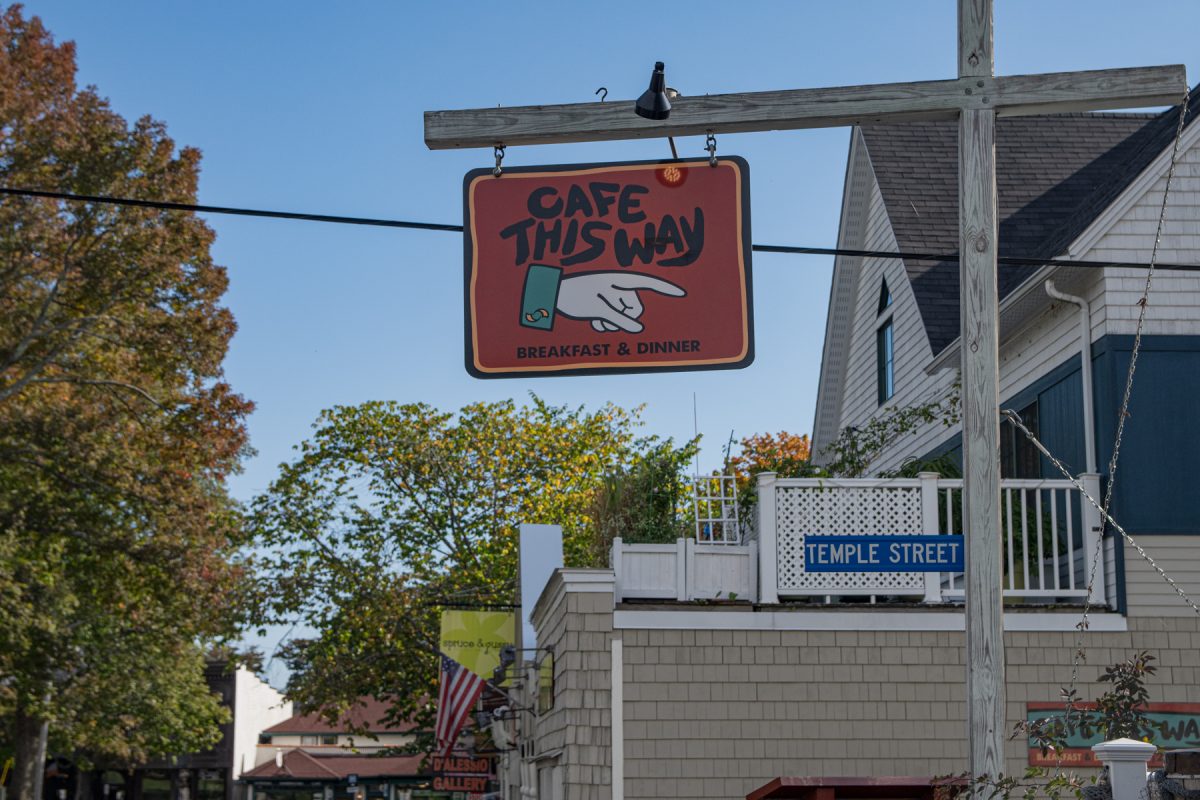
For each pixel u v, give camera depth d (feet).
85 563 95.25
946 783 29.76
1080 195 66.90
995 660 28.50
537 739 61.11
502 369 29.37
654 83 29.91
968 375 29.35
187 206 32.48
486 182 30.01
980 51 30.60
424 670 110.01
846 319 78.38
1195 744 43.39
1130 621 44.14
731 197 29.89
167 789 199.62
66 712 134.51
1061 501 49.39
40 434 89.15
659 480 59.57
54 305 93.04
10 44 92.38
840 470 61.16
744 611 43.96
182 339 91.81
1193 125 47.78
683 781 42.86
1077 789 28.22
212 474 99.76
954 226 68.39
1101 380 46.62
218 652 194.49
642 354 29.30
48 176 88.79
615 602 44.06
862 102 30.48
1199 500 45.14
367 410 113.50
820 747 43.19
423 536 112.06
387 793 204.03
